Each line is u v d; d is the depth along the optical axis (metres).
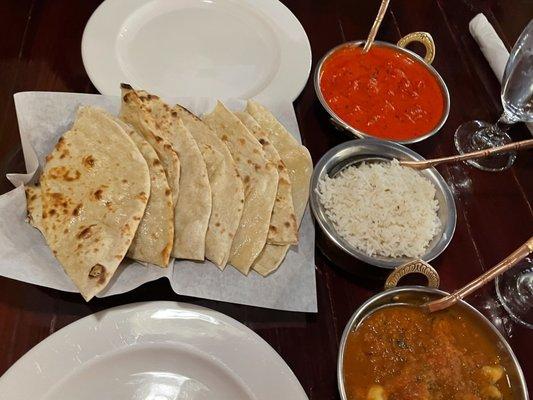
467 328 0.43
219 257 0.42
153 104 0.48
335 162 0.51
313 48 0.63
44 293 0.41
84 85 0.54
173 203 0.43
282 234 0.45
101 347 0.38
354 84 0.58
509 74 0.55
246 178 0.46
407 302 0.43
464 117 0.62
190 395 0.39
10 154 0.47
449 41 0.69
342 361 0.38
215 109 0.50
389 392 0.40
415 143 0.55
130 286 0.41
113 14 0.58
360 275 0.47
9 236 0.40
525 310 0.48
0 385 0.35
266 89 0.56
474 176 0.57
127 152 0.44
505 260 0.41
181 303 0.40
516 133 0.62
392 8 0.70
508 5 0.76
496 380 0.41
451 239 0.50
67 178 0.43
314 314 0.45
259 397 0.38
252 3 0.62
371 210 0.47
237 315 0.43
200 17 0.61
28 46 0.55
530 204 0.56
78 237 0.40
